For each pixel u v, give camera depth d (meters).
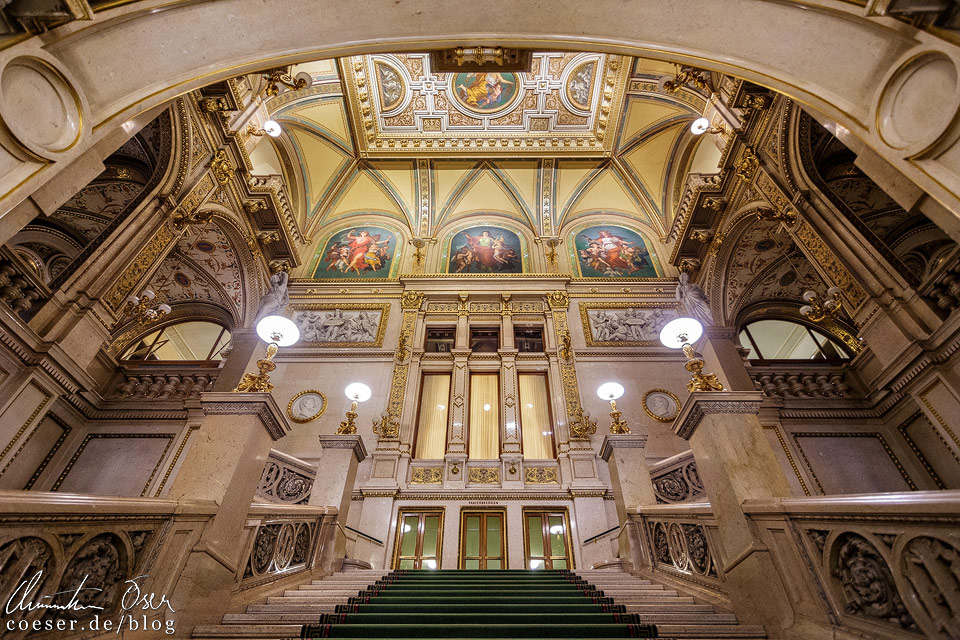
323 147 13.44
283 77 7.77
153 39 3.30
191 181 8.03
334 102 12.61
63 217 8.78
